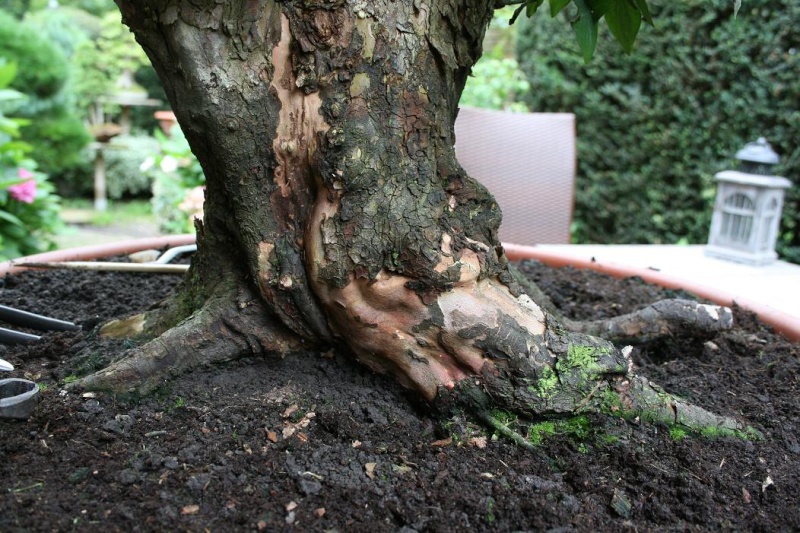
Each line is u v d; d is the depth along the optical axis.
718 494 1.00
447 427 1.10
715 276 2.42
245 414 1.10
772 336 1.64
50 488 0.89
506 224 2.82
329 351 1.22
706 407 1.25
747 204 2.59
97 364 1.18
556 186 2.84
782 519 0.95
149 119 7.16
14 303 1.55
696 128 3.68
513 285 1.16
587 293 1.89
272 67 1.03
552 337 1.12
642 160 3.98
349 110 1.03
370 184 1.04
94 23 7.41
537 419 1.11
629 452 1.06
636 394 1.13
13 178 3.13
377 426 1.10
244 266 1.18
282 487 0.94
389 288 1.06
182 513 0.87
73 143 5.37
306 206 1.09
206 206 1.21
